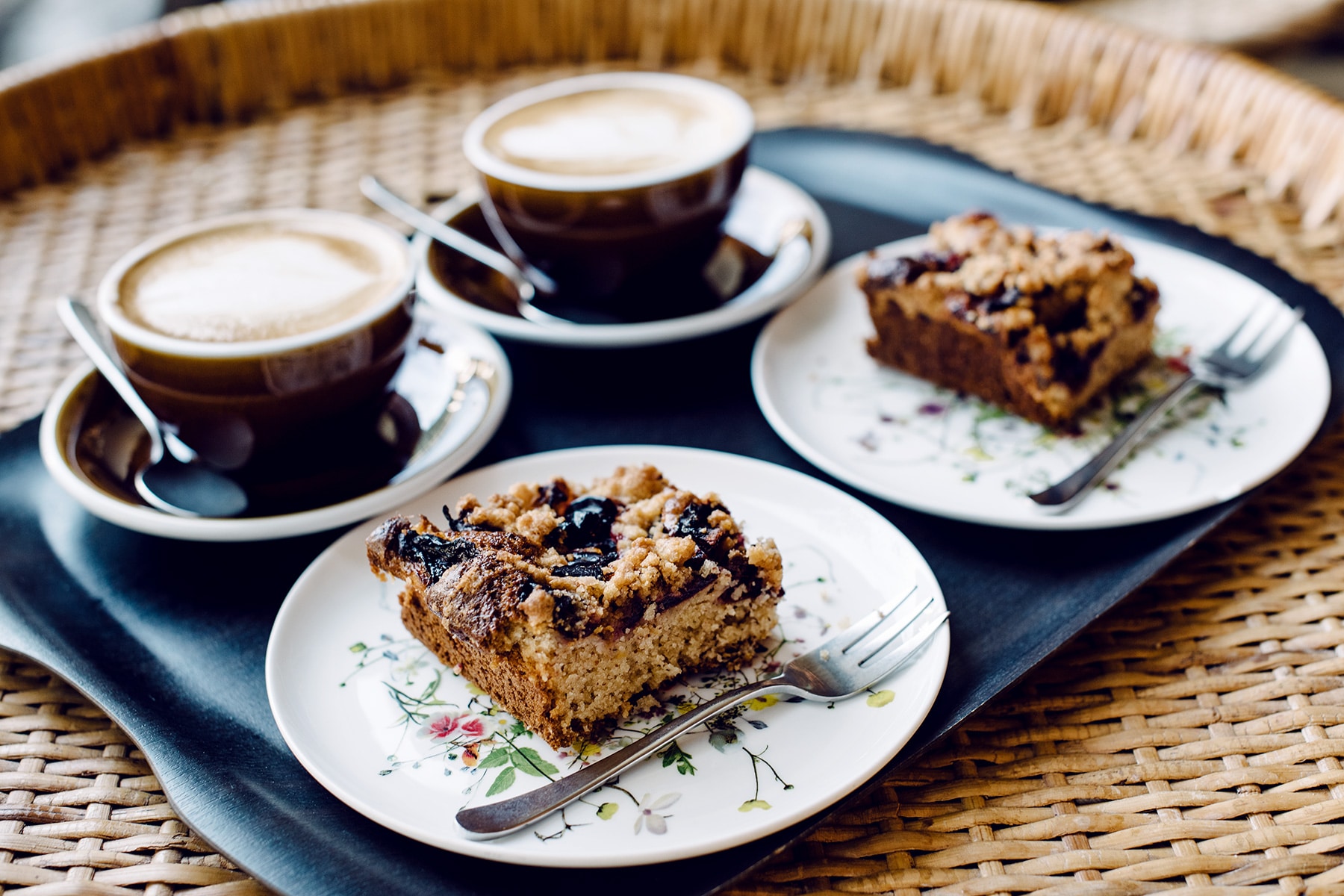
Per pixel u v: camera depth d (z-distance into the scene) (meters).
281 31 0.74
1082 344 0.55
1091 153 0.70
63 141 0.71
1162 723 0.46
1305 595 0.49
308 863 0.41
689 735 0.44
